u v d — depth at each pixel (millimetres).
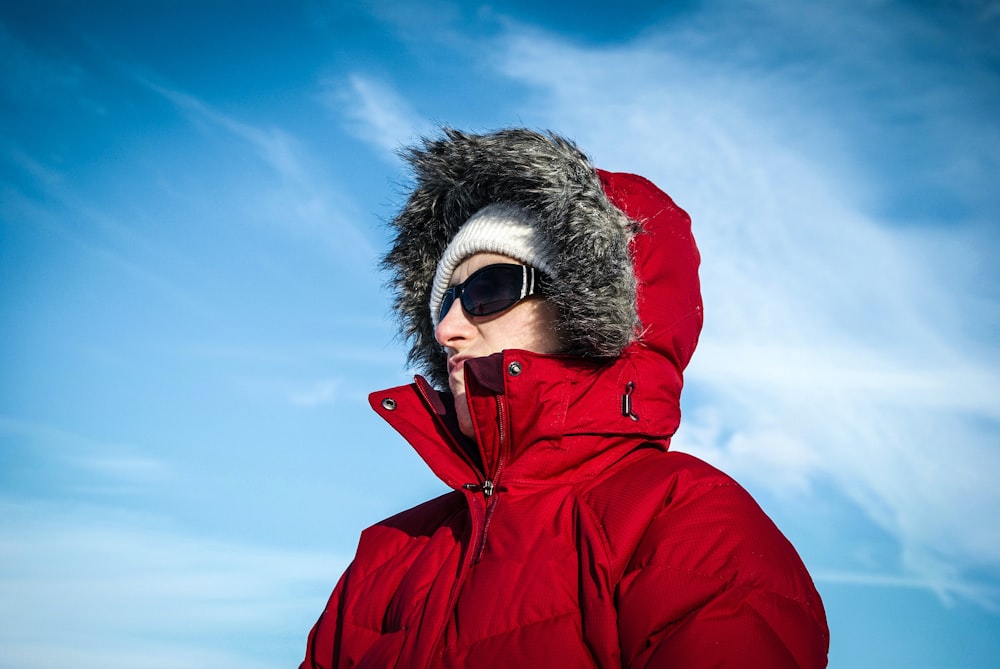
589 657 1603
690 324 2160
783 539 1694
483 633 1671
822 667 1521
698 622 1481
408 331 2600
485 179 2283
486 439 2029
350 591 2086
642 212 2250
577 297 2014
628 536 1702
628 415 1994
